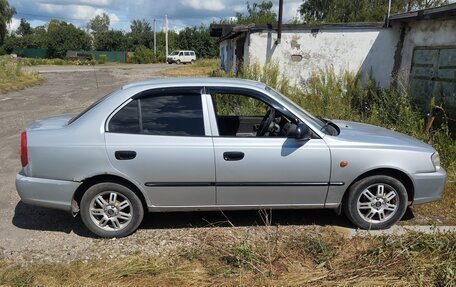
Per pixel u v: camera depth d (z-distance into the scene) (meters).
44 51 61.69
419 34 10.26
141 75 29.20
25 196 3.96
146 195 3.96
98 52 58.50
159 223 4.42
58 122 4.32
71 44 62.47
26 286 3.22
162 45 64.94
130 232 4.09
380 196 4.16
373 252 3.59
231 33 12.86
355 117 8.95
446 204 4.88
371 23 11.09
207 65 41.12
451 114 8.66
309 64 11.47
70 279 3.31
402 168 4.04
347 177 4.02
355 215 4.16
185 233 4.18
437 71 9.42
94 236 4.13
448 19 8.99
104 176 3.94
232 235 4.10
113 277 3.33
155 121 3.95
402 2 31.75
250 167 3.92
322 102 9.60
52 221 4.50
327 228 4.23
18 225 4.39
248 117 4.93
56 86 20.62
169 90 4.02
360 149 4.00
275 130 4.26
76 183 3.89
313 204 4.12
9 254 3.76
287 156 3.93
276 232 4.01
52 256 3.73
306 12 42.28
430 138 7.10
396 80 11.21
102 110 3.94
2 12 54.97
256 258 3.55
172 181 3.92
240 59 13.38
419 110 8.87
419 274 3.25
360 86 10.34
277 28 11.23
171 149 3.86
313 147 3.95
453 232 3.94
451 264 3.31
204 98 4.02
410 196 4.24
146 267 3.46
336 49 11.34
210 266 3.50
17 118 11.27
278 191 4.02
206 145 3.88
